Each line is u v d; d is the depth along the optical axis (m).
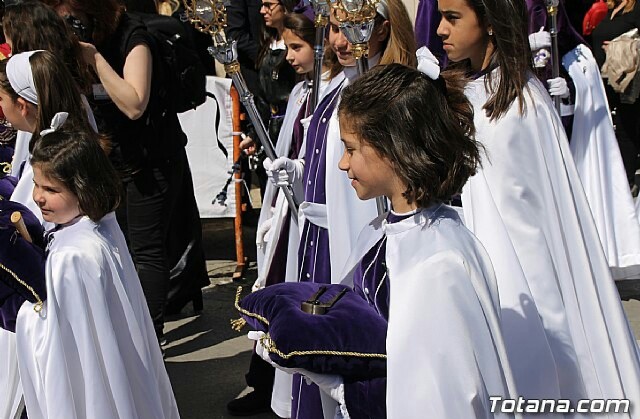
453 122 2.10
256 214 7.22
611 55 5.99
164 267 4.55
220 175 6.12
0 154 3.84
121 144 4.30
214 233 7.18
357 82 2.14
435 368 1.99
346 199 3.22
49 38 3.48
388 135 2.06
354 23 2.77
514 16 2.76
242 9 5.70
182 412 4.19
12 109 3.23
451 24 2.84
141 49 4.12
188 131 6.06
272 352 2.24
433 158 2.07
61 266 2.76
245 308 2.44
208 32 3.28
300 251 3.45
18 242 2.73
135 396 2.91
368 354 2.18
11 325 2.80
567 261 2.85
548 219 2.83
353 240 3.21
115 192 2.92
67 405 2.72
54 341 2.73
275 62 5.08
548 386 2.68
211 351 4.89
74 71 3.57
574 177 2.92
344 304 2.29
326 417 3.02
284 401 3.62
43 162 2.82
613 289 2.92
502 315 2.69
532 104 2.80
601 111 4.80
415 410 1.99
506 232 2.76
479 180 2.79
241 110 5.84
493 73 2.84
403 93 2.07
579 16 5.33
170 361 4.76
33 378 2.80
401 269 2.09
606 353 2.85
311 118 3.43
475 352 2.00
